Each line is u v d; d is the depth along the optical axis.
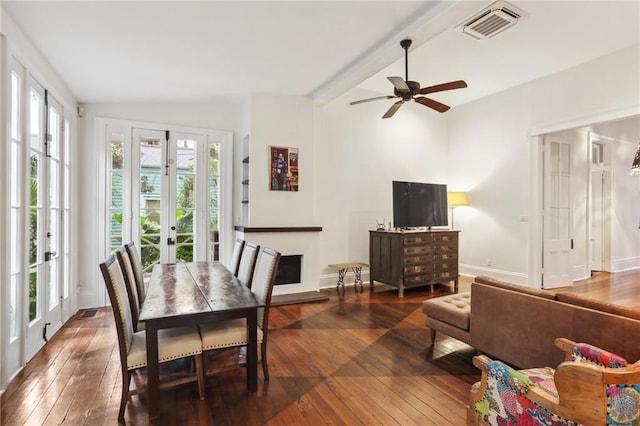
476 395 1.59
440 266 5.34
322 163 5.38
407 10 2.70
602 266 6.97
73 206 3.87
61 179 3.54
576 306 1.99
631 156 7.32
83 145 4.13
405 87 3.12
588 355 1.65
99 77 3.48
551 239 5.39
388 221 5.97
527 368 2.22
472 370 2.62
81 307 4.12
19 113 2.58
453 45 4.00
